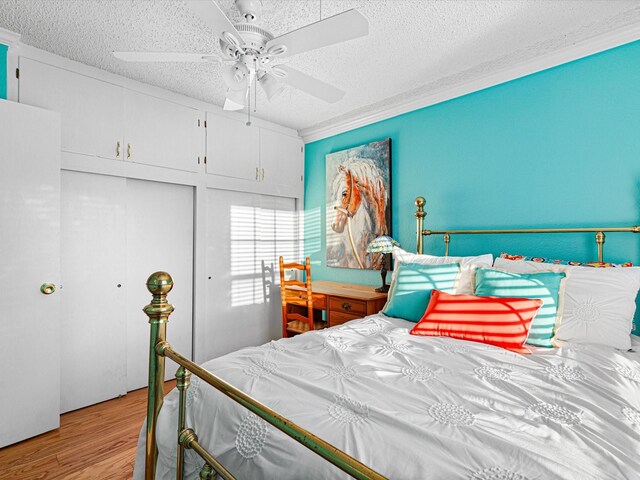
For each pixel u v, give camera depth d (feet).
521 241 7.45
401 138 9.76
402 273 7.09
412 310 6.55
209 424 3.52
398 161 9.82
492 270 6.10
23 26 6.42
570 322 5.28
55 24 6.34
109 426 7.06
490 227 7.96
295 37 4.53
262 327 11.55
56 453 6.12
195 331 9.80
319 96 6.12
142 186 9.01
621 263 6.20
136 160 8.63
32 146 6.63
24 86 7.00
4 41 6.63
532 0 5.60
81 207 7.88
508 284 5.70
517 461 2.41
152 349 3.77
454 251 8.57
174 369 9.52
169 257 9.47
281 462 2.82
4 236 6.30
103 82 8.10
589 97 6.60
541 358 4.48
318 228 12.21
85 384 7.90
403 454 2.53
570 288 5.53
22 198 6.50
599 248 6.33
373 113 10.27
